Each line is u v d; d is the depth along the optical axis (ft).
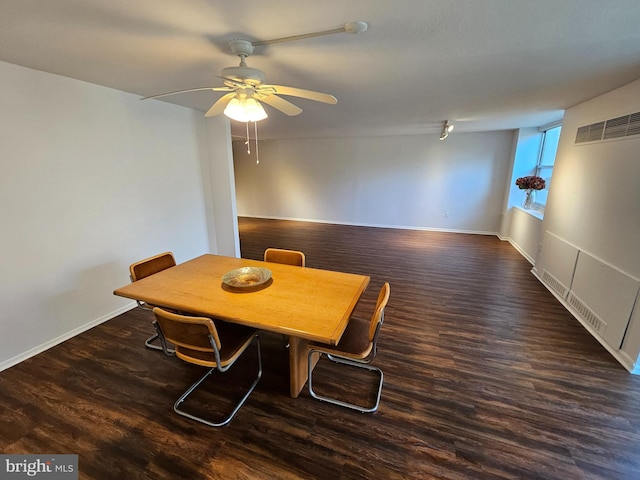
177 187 12.12
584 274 9.53
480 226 21.31
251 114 5.94
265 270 7.45
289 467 5.04
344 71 7.17
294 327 5.13
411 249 17.62
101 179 9.25
